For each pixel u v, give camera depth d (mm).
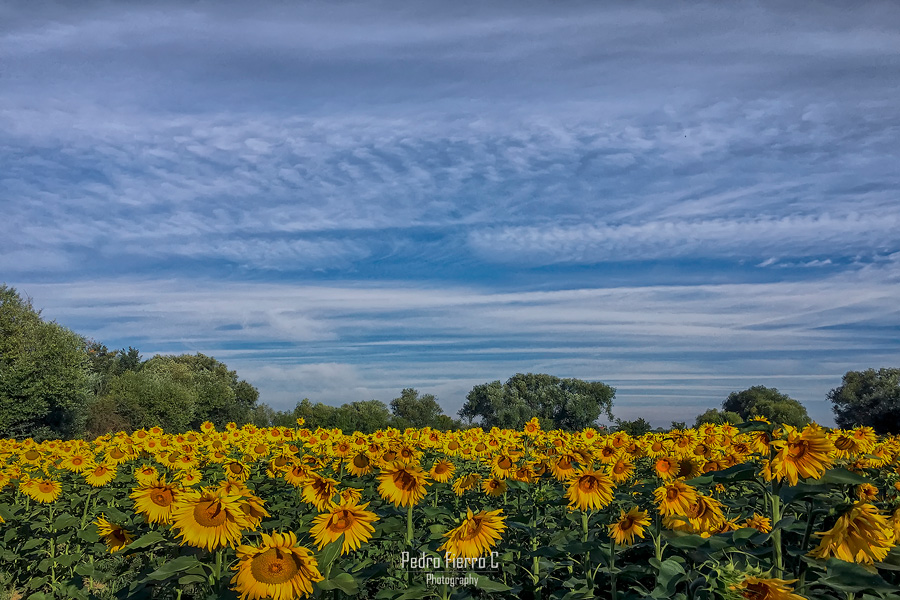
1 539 9984
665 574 4457
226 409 75000
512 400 81938
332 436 14062
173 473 11219
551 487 8031
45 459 13906
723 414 33875
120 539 6285
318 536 4750
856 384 68938
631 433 18812
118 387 56375
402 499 5438
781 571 4188
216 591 4598
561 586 6125
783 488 4352
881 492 7957
